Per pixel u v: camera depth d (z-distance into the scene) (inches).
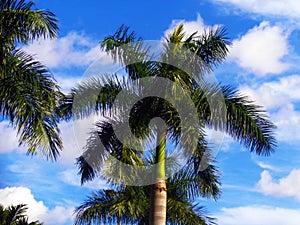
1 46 600.1
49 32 601.3
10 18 600.1
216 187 794.2
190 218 810.2
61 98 638.5
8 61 600.4
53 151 576.1
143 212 837.2
